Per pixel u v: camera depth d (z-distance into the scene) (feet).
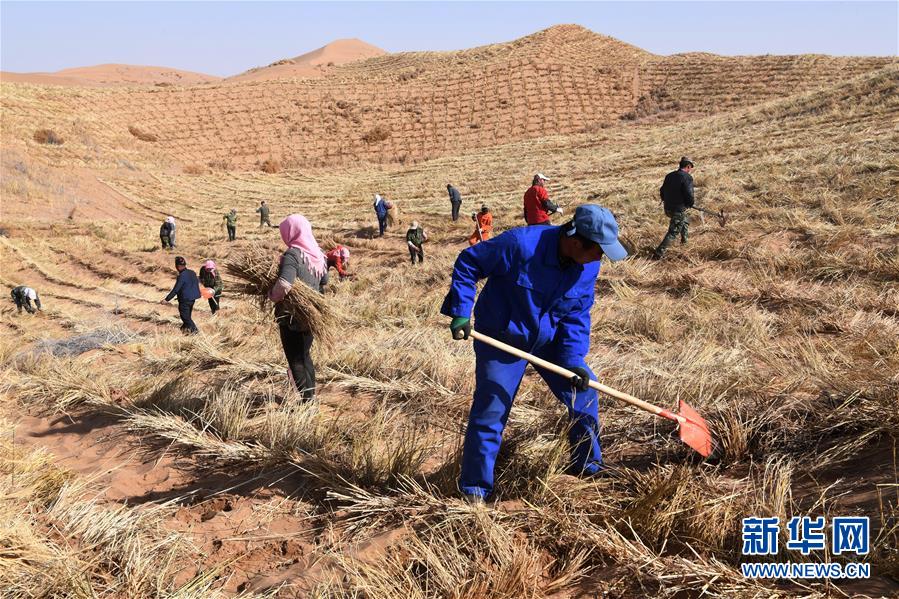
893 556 9.41
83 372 24.49
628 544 10.68
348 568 10.74
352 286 51.39
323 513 13.28
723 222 44.37
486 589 10.01
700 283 33.50
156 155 186.29
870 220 40.63
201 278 50.88
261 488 14.48
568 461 13.62
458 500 12.45
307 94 235.81
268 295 18.57
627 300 31.96
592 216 11.43
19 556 11.63
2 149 146.00
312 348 24.18
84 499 14.67
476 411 12.61
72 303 68.18
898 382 14.38
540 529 11.62
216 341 29.07
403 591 10.06
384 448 15.07
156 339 32.01
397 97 232.94
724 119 135.13
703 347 22.18
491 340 12.17
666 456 14.14
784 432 13.94
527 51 262.67
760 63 223.71
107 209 128.88
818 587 9.30
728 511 10.93
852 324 24.38
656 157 102.53
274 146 206.59
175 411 19.66
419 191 116.57
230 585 11.22
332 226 94.22
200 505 14.02
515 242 12.07
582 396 13.14
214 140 207.31
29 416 21.74
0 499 13.53
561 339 12.82
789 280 32.73
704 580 9.64
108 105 214.90
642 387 17.44
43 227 107.24
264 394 21.39
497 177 121.08
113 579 11.34
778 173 58.95
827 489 11.32
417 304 38.06
